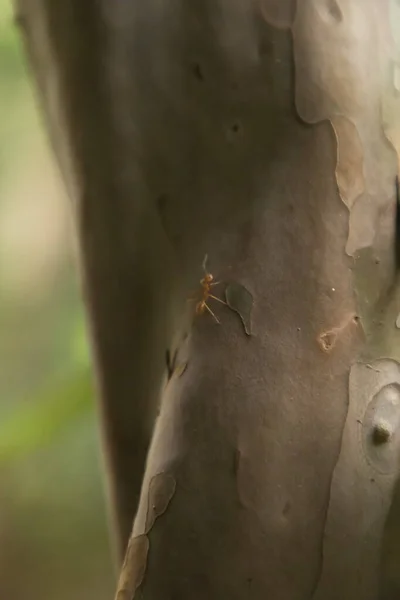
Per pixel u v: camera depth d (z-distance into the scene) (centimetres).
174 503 43
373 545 44
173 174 45
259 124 44
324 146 44
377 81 44
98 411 47
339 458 43
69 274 78
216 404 44
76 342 67
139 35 45
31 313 78
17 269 79
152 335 46
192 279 45
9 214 82
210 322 44
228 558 43
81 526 73
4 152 80
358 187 44
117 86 45
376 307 44
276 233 44
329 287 44
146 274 46
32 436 59
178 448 44
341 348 44
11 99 78
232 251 44
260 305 44
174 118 45
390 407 44
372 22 44
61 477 73
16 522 74
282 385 44
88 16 44
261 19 44
